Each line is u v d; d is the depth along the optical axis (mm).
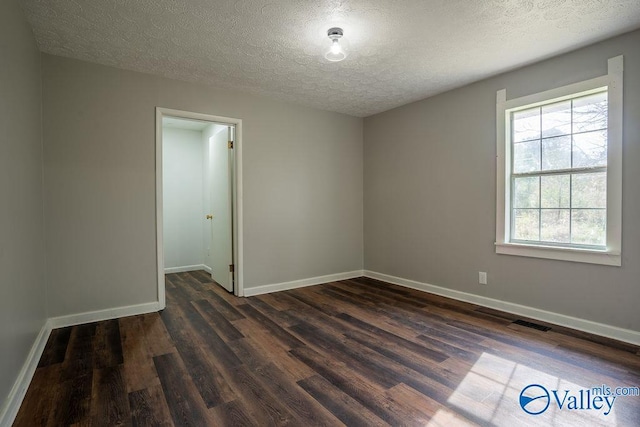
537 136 3070
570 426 1583
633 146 2469
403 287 4289
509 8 2145
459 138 3643
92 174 3000
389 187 4523
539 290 3016
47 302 2795
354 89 3707
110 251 3092
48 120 2797
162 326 2904
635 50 2445
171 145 5410
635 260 2473
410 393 1861
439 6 2123
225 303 3605
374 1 2074
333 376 2051
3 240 1652
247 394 1857
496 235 3320
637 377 2004
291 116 4230
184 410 1713
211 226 4816
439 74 3256
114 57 2887
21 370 1895
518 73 3123
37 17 2248
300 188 4332
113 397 1828
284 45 2662
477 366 2160
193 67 3102
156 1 2068
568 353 2328
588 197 2760
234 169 3898
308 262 4426
